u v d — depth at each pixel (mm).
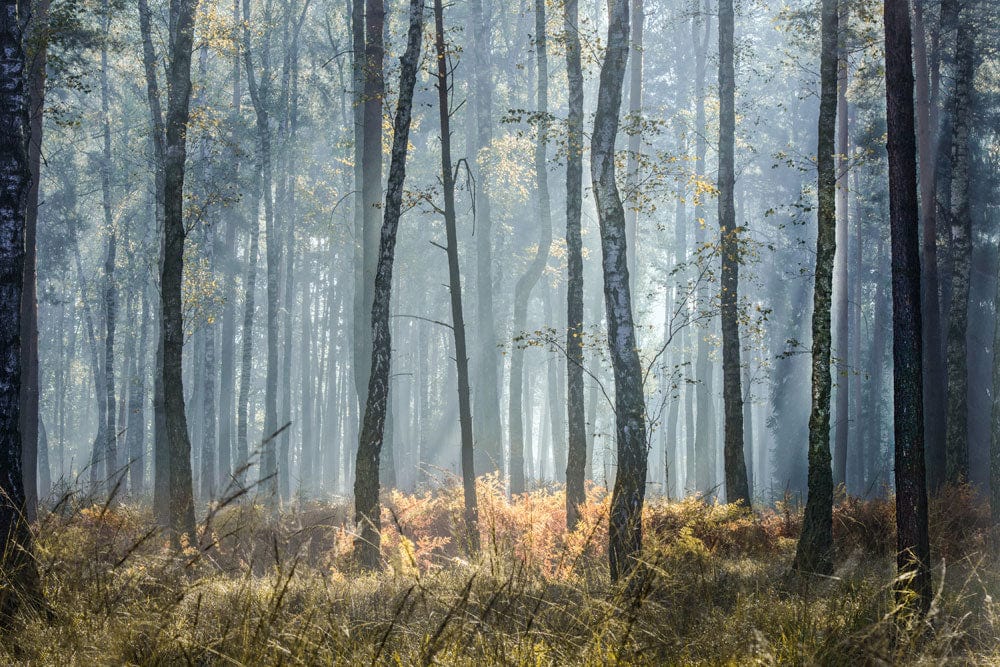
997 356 13078
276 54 49219
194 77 41750
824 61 12555
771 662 4688
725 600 7004
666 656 5055
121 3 26266
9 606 5160
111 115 47875
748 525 14844
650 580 5047
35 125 22406
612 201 11961
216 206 39938
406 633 4875
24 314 21844
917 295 9188
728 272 18953
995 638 6191
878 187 38875
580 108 16531
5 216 8609
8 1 9109
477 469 27016
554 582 5977
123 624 4508
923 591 8219
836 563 11289
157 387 24141
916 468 8859
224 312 44531
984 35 27125
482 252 28562
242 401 35875
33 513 15258
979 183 33344
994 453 12820
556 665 4562
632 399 11133
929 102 29641
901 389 9023
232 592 5156
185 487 15227
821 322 12055
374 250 21828
